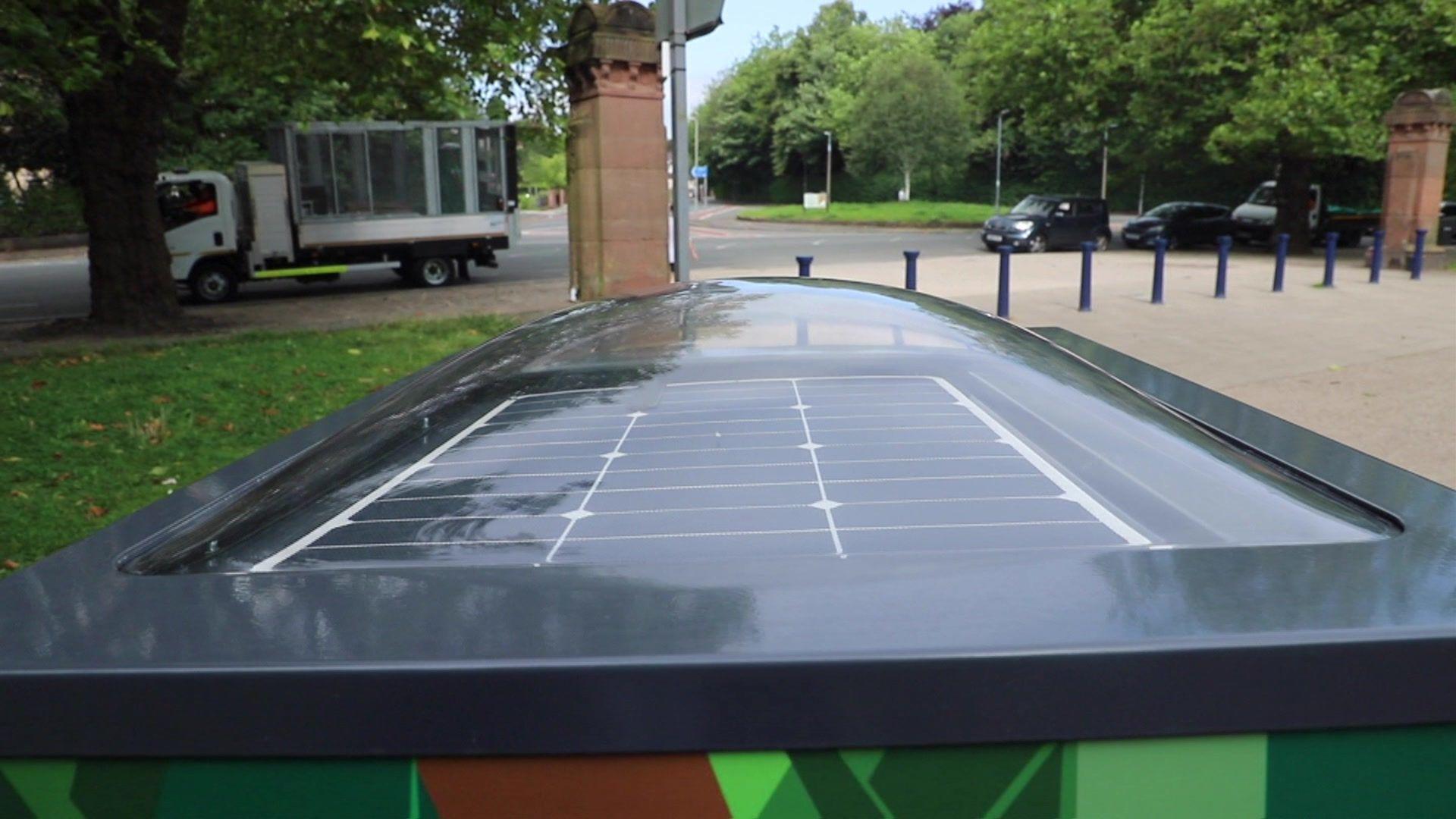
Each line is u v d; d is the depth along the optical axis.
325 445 2.16
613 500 1.69
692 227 53.53
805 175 83.69
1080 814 1.21
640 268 11.98
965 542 1.51
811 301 2.68
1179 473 1.79
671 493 1.71
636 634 1.25
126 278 13.77
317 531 1.66
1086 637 1.21
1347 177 32.16
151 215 13.92
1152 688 1.19
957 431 1.93
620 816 1.22
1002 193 70.19
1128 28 27.86
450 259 21.31
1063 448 1.88
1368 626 1.23
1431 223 20.33
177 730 1.23
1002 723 1.19
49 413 7.53
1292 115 23.16
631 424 2.01
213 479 2.21
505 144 21.27
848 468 1.78
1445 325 11.93
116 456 6.51
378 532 1.63
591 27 11.33
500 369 2.36
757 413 2.01
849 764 1.20
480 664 1.20
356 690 1.20
